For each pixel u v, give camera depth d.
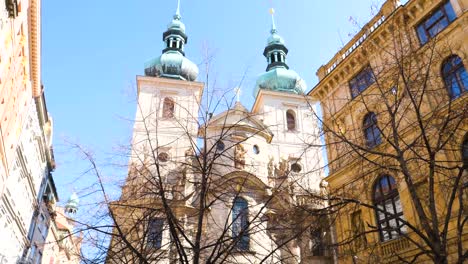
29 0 26.20
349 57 24.03
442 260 9.33
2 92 25.17
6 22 22.81
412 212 17.48
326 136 19.08
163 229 12.35
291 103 53.66
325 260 24.83
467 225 15.44
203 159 13.07
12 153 29.89
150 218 12.16
